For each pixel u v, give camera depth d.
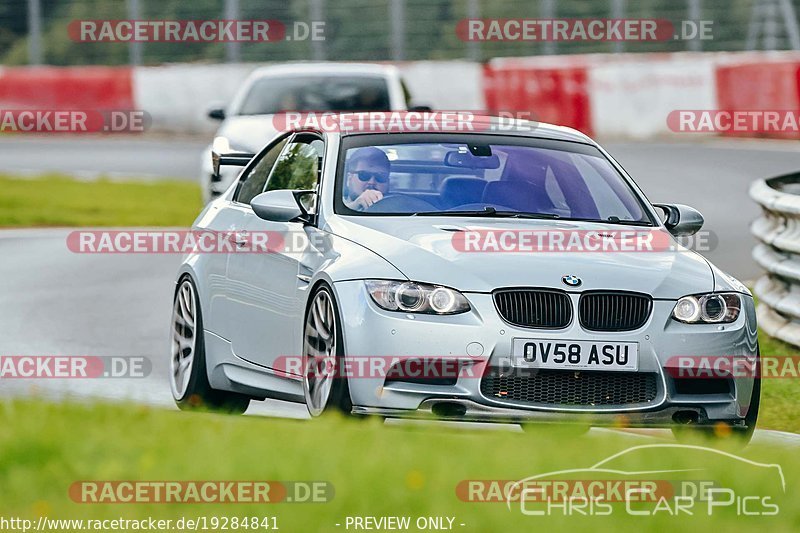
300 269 24.88
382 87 57.78
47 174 89.12
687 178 80.44
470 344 22.55
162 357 35.50
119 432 18.45
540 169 27.09
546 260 23.59
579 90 107.50
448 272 23.03
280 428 19.06
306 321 24.28
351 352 22.72
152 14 114.06
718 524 14.77
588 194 26.86
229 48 120.62
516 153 27.42
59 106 114.12
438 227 24.45
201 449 17.50
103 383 31.70
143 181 86.44
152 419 19.77
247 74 114.44
